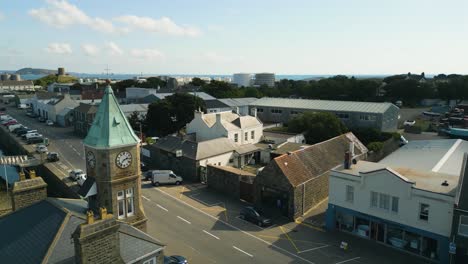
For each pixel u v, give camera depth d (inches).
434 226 1251.8
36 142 3371.1
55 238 689.6
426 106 5994.1
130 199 994.1
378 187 1385.3
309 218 1665.8
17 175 2358.5
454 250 1175.6
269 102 4217.5
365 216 1434.5
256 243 1412.4
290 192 1637.6
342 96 6008.9
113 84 7514.8
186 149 2338.8
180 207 1781.5
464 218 1163.3
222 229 1536.7
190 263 1250.6
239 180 1894.7
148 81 7677.2
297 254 1328.7
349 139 2400.3
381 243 1407.5
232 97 5654.5
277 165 1701.5
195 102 3639.3
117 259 692.1
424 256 1299.2
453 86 5905.5
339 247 1384.1
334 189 1520.7
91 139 938.1
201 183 2187.5
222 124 2706.7
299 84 7352.4
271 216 1649.9
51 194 2266.2
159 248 823.7
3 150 3631.9
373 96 6097.4
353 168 1558.8
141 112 3922.2
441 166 1765.5
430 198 1252.5
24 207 889.5
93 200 964.6
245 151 2544.3
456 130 3437.5
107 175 930.7
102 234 660.7
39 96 5393.7
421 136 3540.8
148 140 3122.5
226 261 1272.1
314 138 3053.6
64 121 4372.5
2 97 6811.0
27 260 668.7
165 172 2122.3
